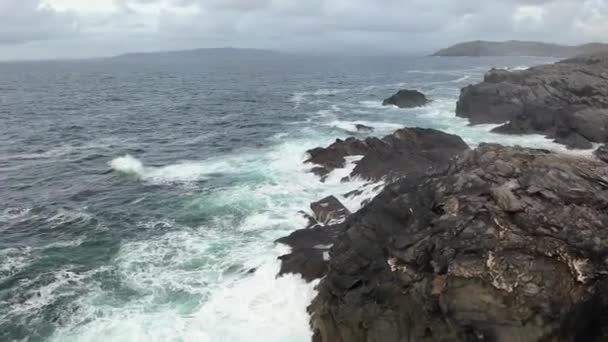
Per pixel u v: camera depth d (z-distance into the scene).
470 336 13.33
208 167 36.38
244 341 16.17
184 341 16.06
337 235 21.20
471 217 14.87
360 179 29.94
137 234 24.42
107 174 35.53
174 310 17.67
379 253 16.30
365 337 14.92
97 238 24.05
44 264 21.39
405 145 35.62
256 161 37.50
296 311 17.55
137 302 18.25
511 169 16.48
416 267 14.59
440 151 33.34
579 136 39.94
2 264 21.36
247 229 24.44
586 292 13.16
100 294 18.86
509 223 14.41
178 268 20.69
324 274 18.53
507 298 12.99
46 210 28.06
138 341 16.06
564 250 13.55
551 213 14.50
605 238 13.80
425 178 19.12
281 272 19.34
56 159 40.09
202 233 24.27
